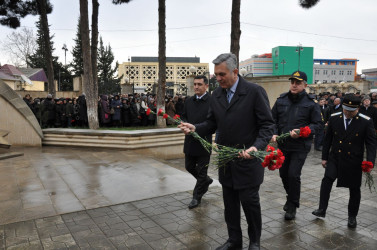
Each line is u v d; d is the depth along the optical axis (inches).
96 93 455.5
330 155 144.1
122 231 127.0
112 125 456.4
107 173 219.8
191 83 671.1
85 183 195.0
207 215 145.2
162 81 425.7
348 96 134.0
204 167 157.2
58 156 277.4
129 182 197.9
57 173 218.8
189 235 123.8
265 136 93.6
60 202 160.1
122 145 301.3
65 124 458.3
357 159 133.2
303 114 146.3
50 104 452.4
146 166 241.0
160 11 413.4
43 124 435.2
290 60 3412.9
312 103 147.3
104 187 187.2
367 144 134.1
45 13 637.9
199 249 112.3
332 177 139.3
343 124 137.7
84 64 372.5
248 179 97.3
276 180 217.2
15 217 139.7
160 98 427.8
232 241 107.8
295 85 147.2
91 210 150.3
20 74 983.6
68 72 1453.0
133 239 119.9
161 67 423.5
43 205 155.3
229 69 93.7
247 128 97.8
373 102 337.7
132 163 250.5
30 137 323.3
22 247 112.1
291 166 143.9
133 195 173.0
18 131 322.0
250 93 96.3
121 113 453.4
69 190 180.5
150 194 175.0
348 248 114.2
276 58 3469.5
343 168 135.1
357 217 147.5
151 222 136.6
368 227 134.7
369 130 132.9
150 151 308.8
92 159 265.0
